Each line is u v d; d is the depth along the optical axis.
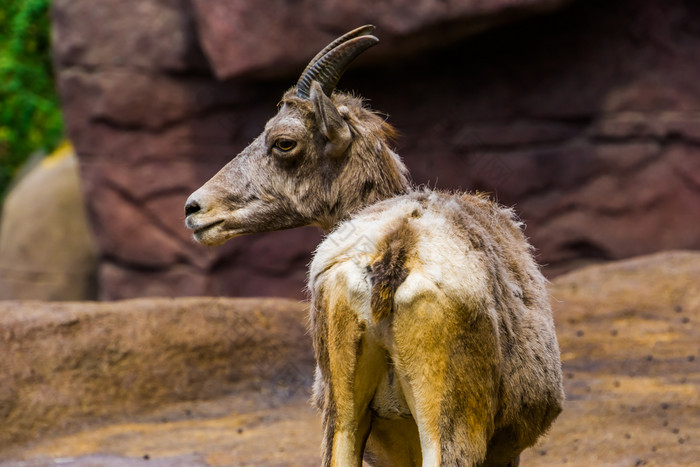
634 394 27.17
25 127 66.06
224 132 51.75
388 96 51.31
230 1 47.75
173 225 52.06
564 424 24.84
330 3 46.50
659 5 49.19
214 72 48.91
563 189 49.94
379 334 12.46
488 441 13.23
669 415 25.20
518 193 50.22
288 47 47.34
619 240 49.41
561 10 49.28
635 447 22.73
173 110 51.81
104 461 23.97
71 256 60.94
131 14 51.94
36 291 60.53
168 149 52.12
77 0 52.62
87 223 61.56
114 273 53.50
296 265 51.53
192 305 31.23
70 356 28.59
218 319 31.03
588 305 35.56
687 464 21.25
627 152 49.47
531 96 50.22
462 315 12.30
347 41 15.98
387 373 12.96
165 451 24.84
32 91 65.88
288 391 30.22
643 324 34.22
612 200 49.47
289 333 31.61
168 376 29.50
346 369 12.56
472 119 50.72
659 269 37.50
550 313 15.37
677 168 49.16
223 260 51.66
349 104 16.17
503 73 50.34
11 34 65.88
